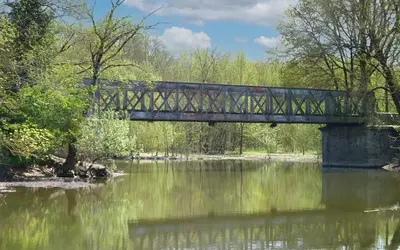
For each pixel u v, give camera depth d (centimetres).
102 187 3092
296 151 7294
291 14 5116
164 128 6425
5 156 3020
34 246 1642
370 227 1966
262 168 4853
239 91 4462
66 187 2977
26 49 2945
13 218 2092
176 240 1778
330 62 5138
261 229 1969
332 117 4772
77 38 3562
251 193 3014
